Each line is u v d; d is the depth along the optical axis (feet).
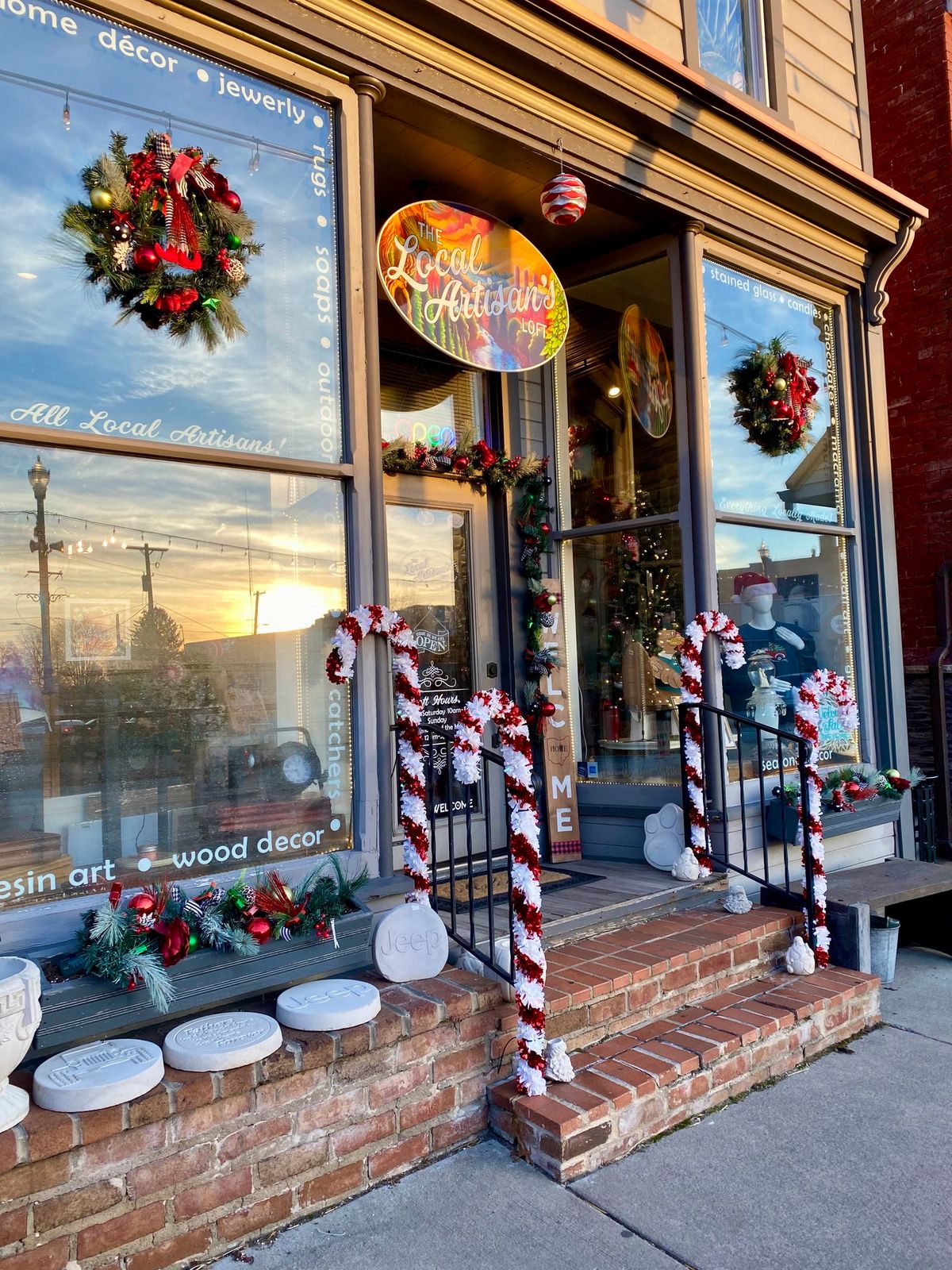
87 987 7.82
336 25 10.93
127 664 9.38
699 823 14.10
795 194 16.71
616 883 14.07
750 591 16.40
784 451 17.43
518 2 12.12
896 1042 12.01
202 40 10.07
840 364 18.94
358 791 10.72
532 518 16.56
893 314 23.68
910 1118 9.89
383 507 11.27
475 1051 9.46
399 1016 8.89
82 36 9.45
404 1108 8.87
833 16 19.06
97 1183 7.04
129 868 9.15
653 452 16.01
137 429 9.64
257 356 10.48
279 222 10.74
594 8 14.26
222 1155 7.68
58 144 9.28
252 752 10.09
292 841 10.27
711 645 14.98
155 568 9.68
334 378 11.09
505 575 16.55
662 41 15.25
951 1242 7.77
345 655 10.59
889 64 23.66
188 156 9.66
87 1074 7.29
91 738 9.09
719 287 16.42
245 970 8.75
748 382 16.79
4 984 6.70
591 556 16.76
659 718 15.75
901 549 23.53
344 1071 8.44
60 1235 6.86
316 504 10.87
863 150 19.38
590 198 14.58
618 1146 9.12
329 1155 8.33
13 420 8.95
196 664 9.83
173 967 8.29
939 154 22.58
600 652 16.57
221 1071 7.73
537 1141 8.89
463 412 16.56
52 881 8.71
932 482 22.86
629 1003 10.82
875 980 12.57
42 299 9.15
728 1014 11.20
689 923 12.89
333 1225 8.04
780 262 17.38
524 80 12.85
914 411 23.26
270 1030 8.23
